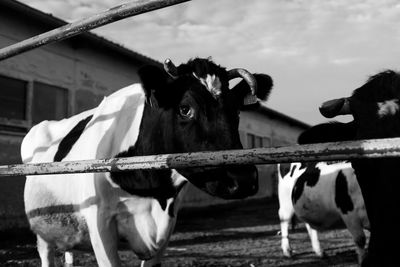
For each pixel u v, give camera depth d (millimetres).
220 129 2320
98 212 2820
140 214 2869
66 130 3822
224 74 2510
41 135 4098
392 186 1956
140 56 11547
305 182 6086
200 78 2459
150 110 2803
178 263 5824
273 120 23547
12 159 8586
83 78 10430
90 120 3432
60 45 9828
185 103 2441
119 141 2979
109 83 11266
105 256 2801
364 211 5129
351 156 1377
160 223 2881
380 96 2217
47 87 9516
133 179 2766
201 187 2482
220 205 16109
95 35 9867
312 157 1431
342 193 5344
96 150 3049
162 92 2545
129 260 5809
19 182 8578
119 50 10828
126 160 1873
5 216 8234
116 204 2834
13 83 8711
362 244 5238
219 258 6250
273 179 22688
